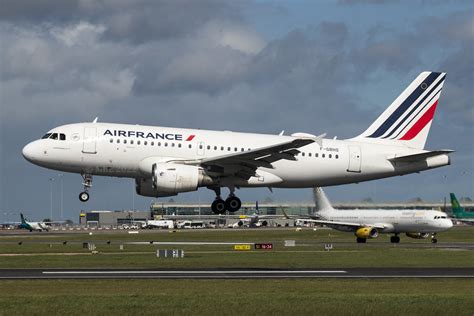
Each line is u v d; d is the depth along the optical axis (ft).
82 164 340.80
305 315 153.58
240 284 206.28
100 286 202.39
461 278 224.33
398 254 337.11
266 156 328.90
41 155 338.75
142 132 344.08
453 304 164.35
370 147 371.35
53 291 191.42
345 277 226.79
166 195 342.23
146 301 168.66
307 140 314.76
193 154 345.51
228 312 155.53
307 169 359.66
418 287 200.34
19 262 288.30
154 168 331.57
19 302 167.12
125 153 340.39
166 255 314.55
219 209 352.69
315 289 194.90
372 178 372.17
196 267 262.88
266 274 236.22
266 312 155.74
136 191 355.97
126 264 277.85
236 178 343.26
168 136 345.31
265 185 357.00
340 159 363.15
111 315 152.76
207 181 336.29
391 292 189.26
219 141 348.79
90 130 341.62
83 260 298.35
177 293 185.88
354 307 160.86
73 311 156.46
